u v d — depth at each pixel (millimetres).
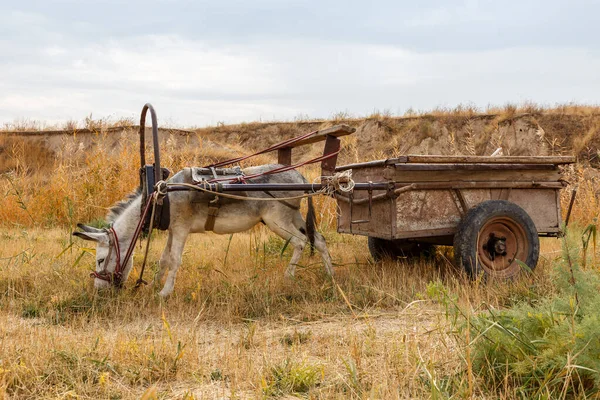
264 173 7852
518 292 7133
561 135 34375
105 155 16047
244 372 4855
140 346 5297
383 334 5859
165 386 4672
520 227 7723
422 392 4242
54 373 4703
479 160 7613
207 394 4473
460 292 6934
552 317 4383
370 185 7500
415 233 7633
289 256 9898
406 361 4664
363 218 8297
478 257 7625
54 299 7098
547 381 4012
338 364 5031
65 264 8922
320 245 8297
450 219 7809
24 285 7910
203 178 7531
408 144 39438
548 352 4156
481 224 7477
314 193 7582
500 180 7953
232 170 7875
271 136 44812
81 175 15703
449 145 38250
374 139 40875
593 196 13805
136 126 27000
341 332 6016
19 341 5477
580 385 4020
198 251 10344
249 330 5863
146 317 6770
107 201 14445
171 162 15672
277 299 7238
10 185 15281
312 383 4586
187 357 5105
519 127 35438
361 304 7098
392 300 7172
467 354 4043
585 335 4109
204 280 8148
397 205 7547
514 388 4133
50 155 29438
